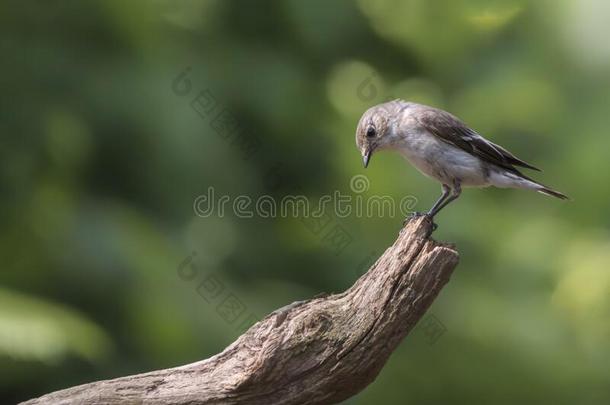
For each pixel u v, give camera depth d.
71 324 10.54
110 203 12.28
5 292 10.70
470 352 13.04
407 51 15.02
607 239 14.66
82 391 7.50
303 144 13.86
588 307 13.68
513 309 13.77
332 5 14.04
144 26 12.82
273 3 13.66
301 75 13.80
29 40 12.37
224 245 13.23
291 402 7.43
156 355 11.66
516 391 13.08
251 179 13.29
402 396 12.98
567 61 15.48
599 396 13.28
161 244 12.06
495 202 15.29
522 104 15.40
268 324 7.53
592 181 15.16
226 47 13.55
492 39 15.81
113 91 12.46
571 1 15.32
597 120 15.30
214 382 7.48
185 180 12.63
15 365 11.42
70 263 11.55
